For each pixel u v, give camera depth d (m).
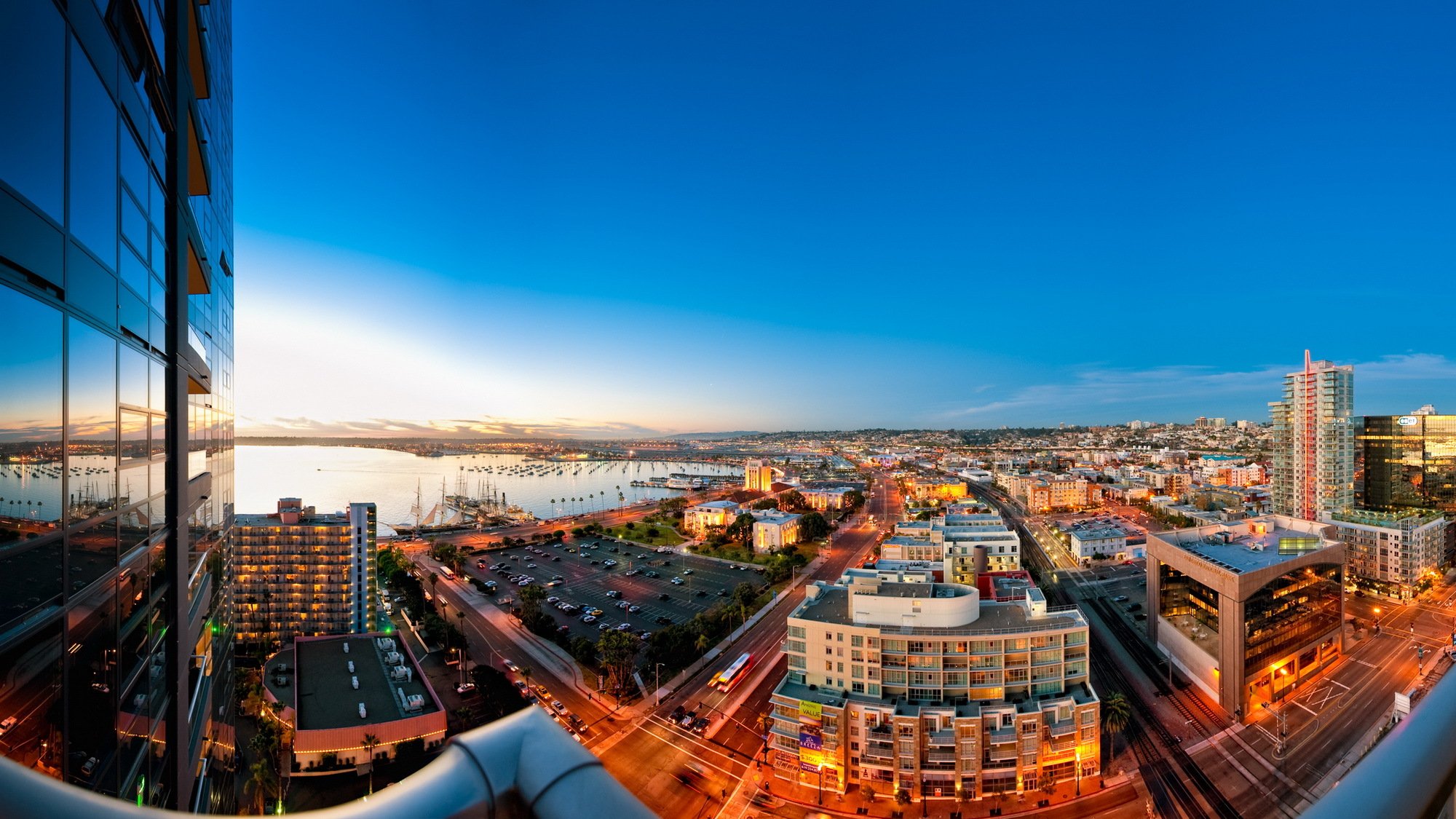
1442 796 5.46
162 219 29.36
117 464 24.02
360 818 4.94
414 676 116.81
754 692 121.19
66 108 19.72
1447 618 168.50
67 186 19.83
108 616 23.25
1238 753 101.62
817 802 90.19
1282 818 87.00
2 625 16.69
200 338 42.12
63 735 19.89
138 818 4.50
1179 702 119.31
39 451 18.36
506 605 184.50
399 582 198.75
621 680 122.00
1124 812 87.19
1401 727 6.37
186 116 32.59
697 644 138.50
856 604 101.75
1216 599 121.19
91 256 21.56
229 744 57.84
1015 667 94.75
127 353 25.00
